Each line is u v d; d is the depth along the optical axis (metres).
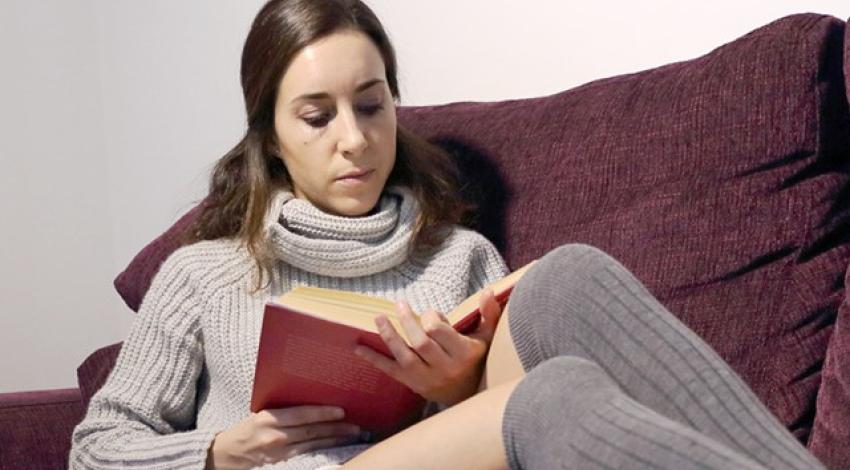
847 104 1.37
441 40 2.23
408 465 1.19
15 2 2.79
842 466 1.21
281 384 1.34
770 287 1.34
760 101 1.38
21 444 1.77
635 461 0.92
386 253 1.58
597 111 1.56
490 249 1.62
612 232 1.46
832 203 1.35
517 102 1.74
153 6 2.79
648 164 1.46
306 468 1.37
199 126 2.70
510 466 1.10
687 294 1.38
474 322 1.34
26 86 2.81
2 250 2.79
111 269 2.95
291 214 1.59
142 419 1.54
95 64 2.92
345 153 1.55
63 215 2.87
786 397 1.31
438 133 1.78
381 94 1.59
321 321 1.23
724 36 1.82
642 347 1.09
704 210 1.39
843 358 1.24
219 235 1.67
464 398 1.38
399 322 1.31
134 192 2.88
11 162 2.79
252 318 1.55
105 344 2.95
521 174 1.62
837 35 1.39
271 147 1.66
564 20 2.03
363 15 1.61
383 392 1.33
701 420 1.02
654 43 1.91
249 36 1.64
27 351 2.83
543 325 1.20
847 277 1.29
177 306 1.58
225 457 1.42
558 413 1.02
